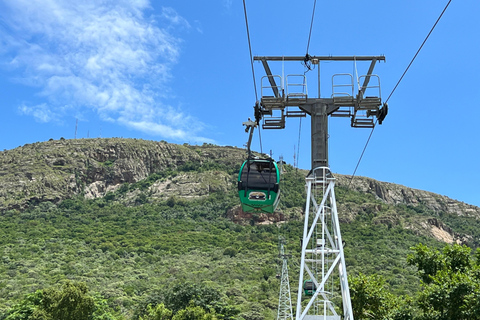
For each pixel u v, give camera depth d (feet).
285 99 78.95
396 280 370.12
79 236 578.25
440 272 95.25
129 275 401.90
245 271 418.72
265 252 517.55
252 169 84.02
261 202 82.84
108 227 648.38
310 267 83.92
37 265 416.05
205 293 272.72
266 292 341.82
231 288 342.44
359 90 77.15
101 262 459.32
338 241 73.00
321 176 77.15
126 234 602.85
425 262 103.96
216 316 239.30
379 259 477.77
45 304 173.68
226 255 501.15
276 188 82.84
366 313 110.52
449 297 88.38
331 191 76.18
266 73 83.15
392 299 111.86
